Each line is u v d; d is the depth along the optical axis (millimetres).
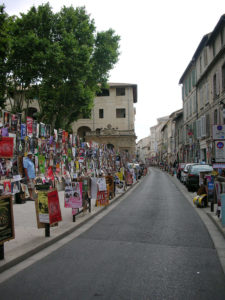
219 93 25047
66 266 4980
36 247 5836
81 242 6598
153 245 6328
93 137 51125
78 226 8188
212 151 27438
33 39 22922
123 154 30469
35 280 4367
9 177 10461
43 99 26109
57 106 27578
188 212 10797
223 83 24250
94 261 5242
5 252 5477
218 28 24531
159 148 94438
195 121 35688
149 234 7352
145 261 5246
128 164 26734
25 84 25609
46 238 6547
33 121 12391
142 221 9078
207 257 5508
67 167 15680
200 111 33094
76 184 8734
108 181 14312
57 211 6898
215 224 8438
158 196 16281
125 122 51906
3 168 10125
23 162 11680
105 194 11695
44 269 4840
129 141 50781
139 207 12156
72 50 23891
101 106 52500
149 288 4062
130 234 7355
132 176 24281
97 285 4160
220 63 24578
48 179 13375
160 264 5090
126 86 52188
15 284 4227
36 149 12641
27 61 24078
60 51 23312
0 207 5062
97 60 27703
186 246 6258
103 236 7160
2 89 24438
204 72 29547
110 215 10258
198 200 11875
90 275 4551
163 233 7457
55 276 4516
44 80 25547
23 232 7164
